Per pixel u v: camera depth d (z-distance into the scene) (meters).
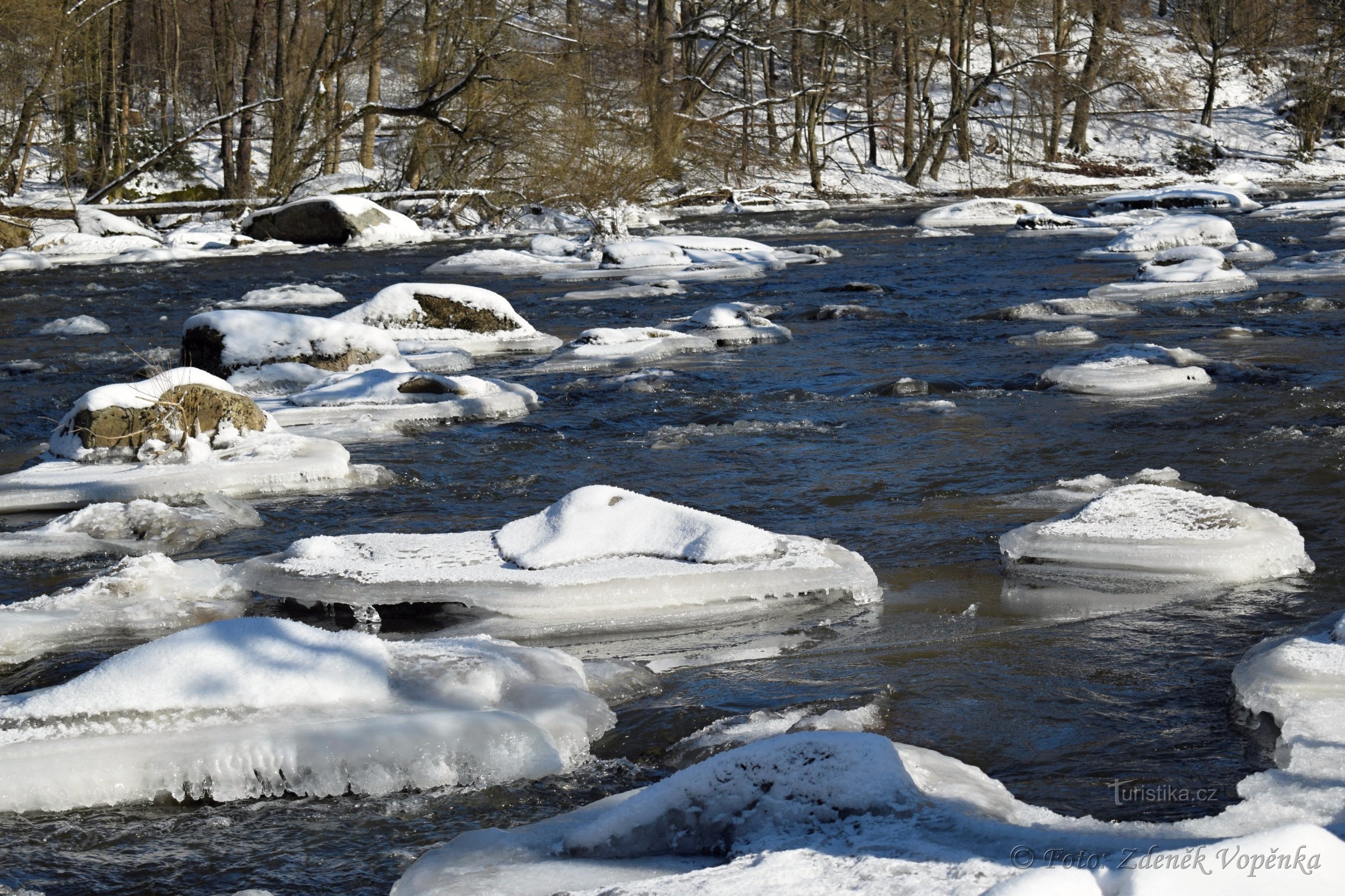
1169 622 5.71
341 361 13.38
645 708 4.95
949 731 4.58
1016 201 36.47
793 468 9.16
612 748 4.61
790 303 19.45
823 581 6.29
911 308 18.34
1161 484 8.16
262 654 4.79
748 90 45.56
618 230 31.89
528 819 4.09
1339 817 3.49
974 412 10.82
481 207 37.41
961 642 5.57
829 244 30.44
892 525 7.61
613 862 3.53
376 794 4.28
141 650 4.79
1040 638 5.57
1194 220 25.83
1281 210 34.06
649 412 11.45
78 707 4.53
